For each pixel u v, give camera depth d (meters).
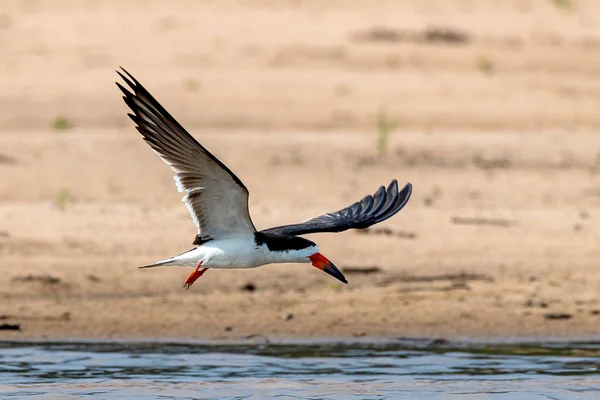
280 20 32.12
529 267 15.36
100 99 25.80
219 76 27.50
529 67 29.73
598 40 32.38
